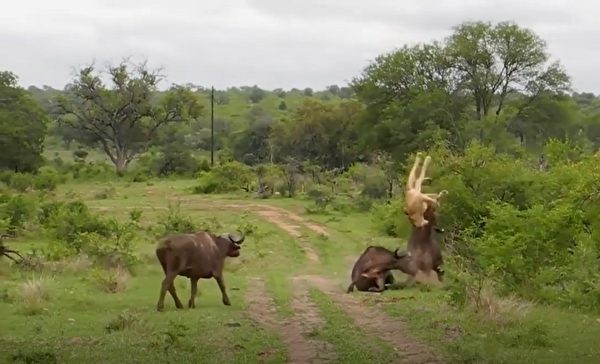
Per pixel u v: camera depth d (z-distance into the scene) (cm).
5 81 7744
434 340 1222
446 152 2602
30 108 7731
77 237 2480
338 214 4394
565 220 1731
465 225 2292
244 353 1123
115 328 1310
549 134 5516
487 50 5362
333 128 8150
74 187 6544
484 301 1448
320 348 1179
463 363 1069
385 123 5181
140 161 8588
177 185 6762
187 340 1195
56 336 1247
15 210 3278
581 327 1349
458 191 2284
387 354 1125
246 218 4112
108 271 2097
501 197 2311
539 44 5347
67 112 8762
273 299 1741
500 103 5466
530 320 1380
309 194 5134
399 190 4841
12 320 1400
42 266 2177
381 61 5606
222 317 1445
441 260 1978
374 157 6288
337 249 3081
